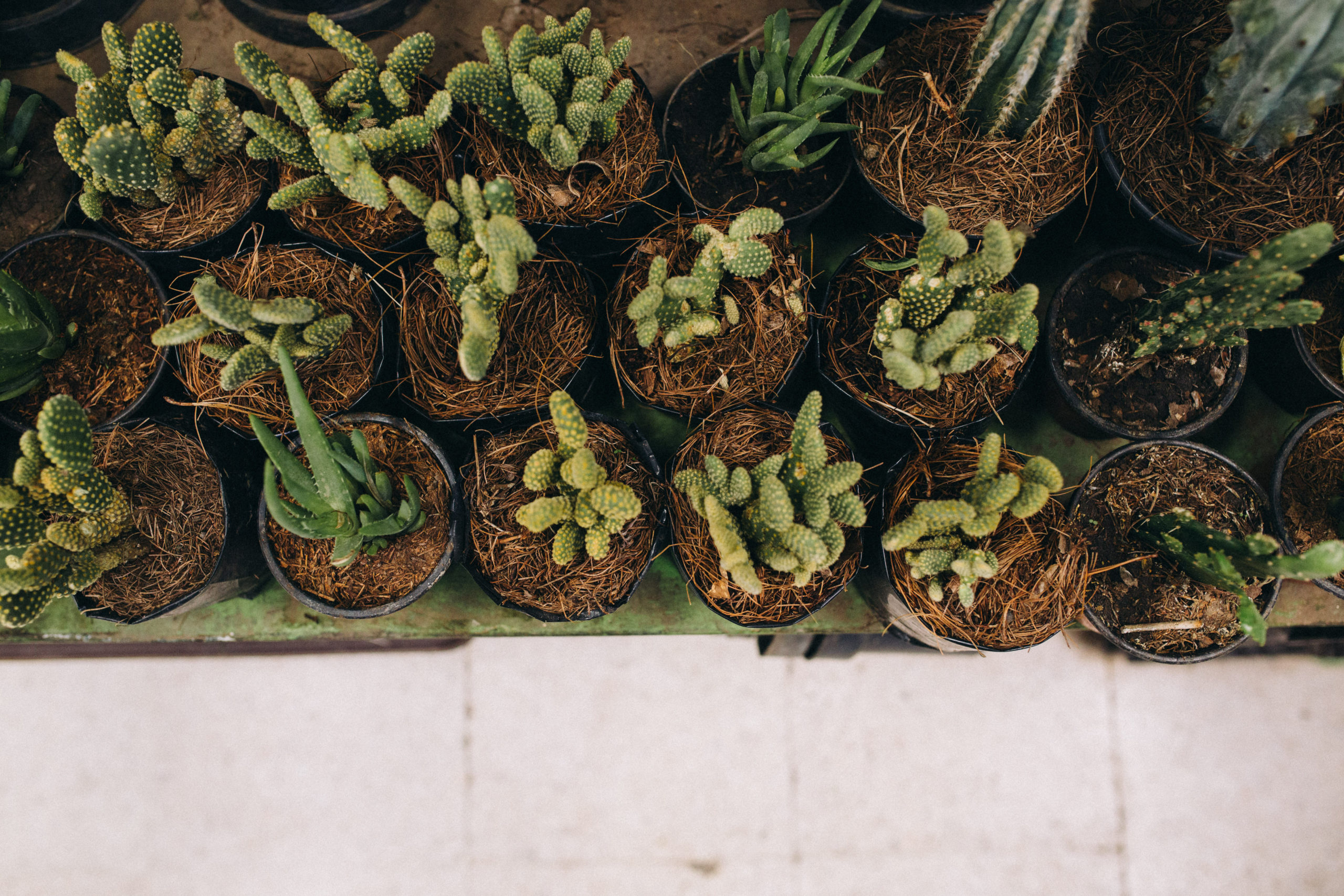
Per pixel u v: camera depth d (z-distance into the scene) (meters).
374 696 1.18
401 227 0.90
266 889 1.16
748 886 1.17
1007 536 0.87
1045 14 0.81
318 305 0.86
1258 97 0.86
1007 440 0.96
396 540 0.88
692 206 0.94
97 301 0.91
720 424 0.88
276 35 1.00
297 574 0.88
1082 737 1.18
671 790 1.17
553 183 0.90
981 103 0.89
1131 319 0.91
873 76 0.93
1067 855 1.17
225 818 1.17
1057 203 0.92
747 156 0.91
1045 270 0.98
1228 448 0.97
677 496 0.88
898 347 0.84
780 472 0.84
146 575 0.89
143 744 1.17
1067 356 0.92
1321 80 0.84
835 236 0.98
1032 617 0.87
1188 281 0.86
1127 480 0.91
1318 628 1.06
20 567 0.81
